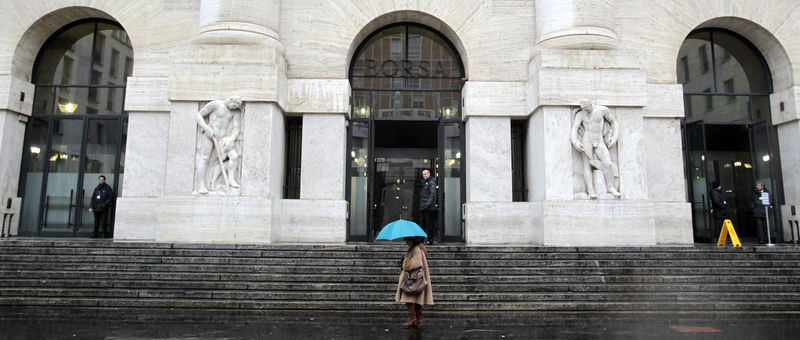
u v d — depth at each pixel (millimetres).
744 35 14984
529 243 12984
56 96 14625
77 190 14195
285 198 13750
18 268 9047
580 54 12664
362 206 14148
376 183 14602
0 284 8539
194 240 11734
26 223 14164
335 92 13492
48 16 14188
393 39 14820
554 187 12211
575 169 12352
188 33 13766
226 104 12156
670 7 14133
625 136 12453
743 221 14383
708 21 14414
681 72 14789
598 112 12273
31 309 7723
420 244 6605
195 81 12383
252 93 12344
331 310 7883
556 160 12305
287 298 8250
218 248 9758
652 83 13867
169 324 6629
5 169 13727
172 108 12359
